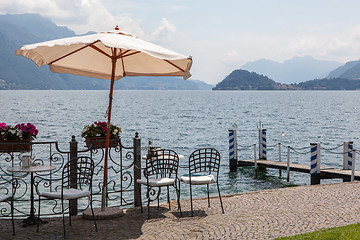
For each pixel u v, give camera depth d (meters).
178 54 6.02
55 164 18.12
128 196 11.61
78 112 62.84
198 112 65.69
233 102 115.69
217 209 7.62
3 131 6.68
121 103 103.25
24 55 6.51
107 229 6.28
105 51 7.47
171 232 6.09
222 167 18.03
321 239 5.41
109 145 7.50
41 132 33.88
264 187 14.05
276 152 23.91
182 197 11.86
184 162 19.03
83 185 13.12
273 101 126.50
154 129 37.56
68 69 7.68
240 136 32.59
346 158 14.62
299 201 8.23
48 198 6.62
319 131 37.31
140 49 5.70
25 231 6.19
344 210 7.38
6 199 5.92
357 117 55.94
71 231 6.18
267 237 5.76
